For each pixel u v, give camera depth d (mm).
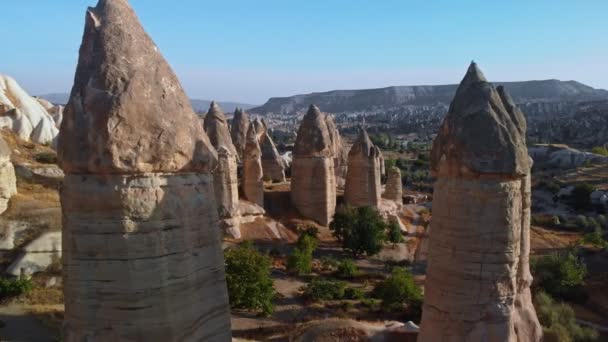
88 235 8383
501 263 12164
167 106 8945
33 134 48562
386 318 26625
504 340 12172
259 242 37375
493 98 12469
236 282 25516
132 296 8336
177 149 8875
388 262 37812
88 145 8219
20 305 24641
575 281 30359
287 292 29906
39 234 29078
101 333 8359
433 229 13039
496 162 11883
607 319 27141
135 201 8391
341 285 29828
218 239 9953
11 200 32031
